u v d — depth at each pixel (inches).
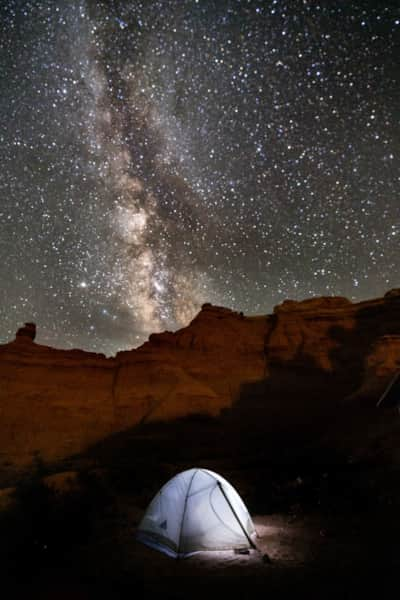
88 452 1157.1
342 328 1402.6
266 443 1032.8
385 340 1013.2
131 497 530.6
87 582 265.1
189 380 1330.0
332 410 1124.5
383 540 334.3
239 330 1502.2
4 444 1201.4
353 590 241.9
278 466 688.4
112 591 251.4
